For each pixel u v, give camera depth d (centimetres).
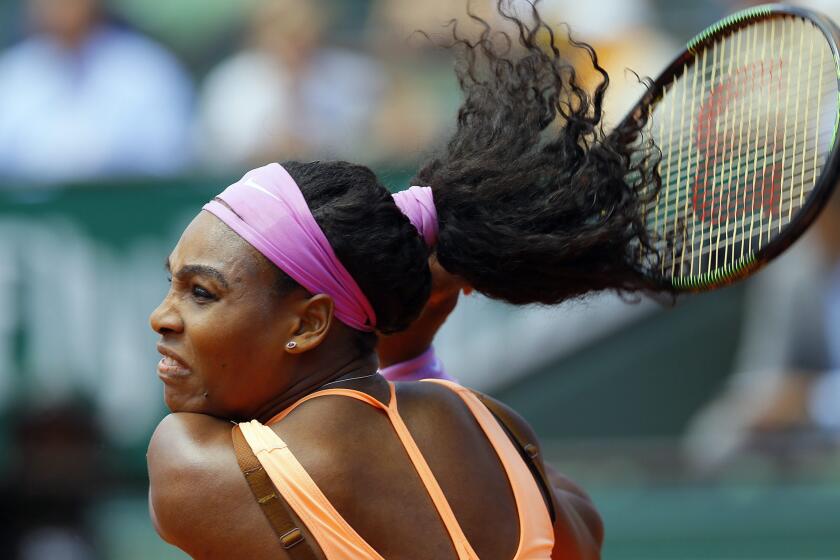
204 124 2270
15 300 1998
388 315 607
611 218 635
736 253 690
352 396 592
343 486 564
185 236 592
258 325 580
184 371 591
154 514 582
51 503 1867
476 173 632
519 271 640
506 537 591
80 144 2244
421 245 609
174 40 2342
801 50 712
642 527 1866
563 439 2048
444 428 607
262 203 582
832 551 1802
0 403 1959
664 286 690
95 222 2006
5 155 2248
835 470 1847
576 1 2144
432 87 2191
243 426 579
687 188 713
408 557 566
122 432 1970
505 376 2036
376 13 2267
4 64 2300
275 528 554
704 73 730
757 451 1895
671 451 1947
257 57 2278
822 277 1923
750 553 1830
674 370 2042
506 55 696
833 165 625
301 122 2202
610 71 2105
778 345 1953
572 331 2047
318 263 579
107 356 1988
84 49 2295
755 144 698
